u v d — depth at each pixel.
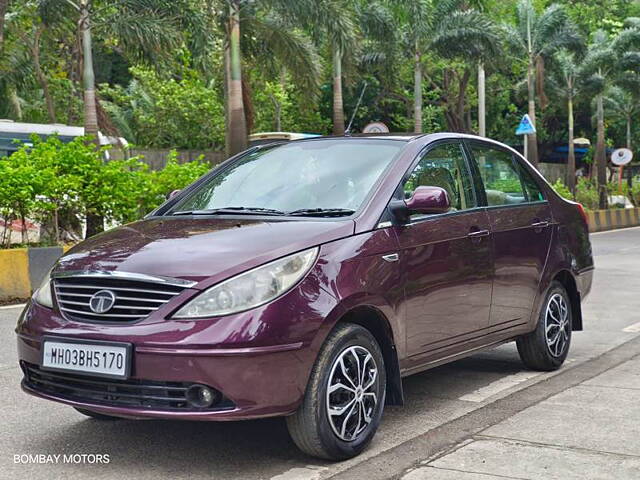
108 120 22.17
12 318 8.73
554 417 4.88
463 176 5.39
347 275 4.14
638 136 53.72
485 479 3.81
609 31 54.28
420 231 4.72
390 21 26.12
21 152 11.12
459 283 4.99
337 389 4.05
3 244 10.78
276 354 3.77
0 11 18.00
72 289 4.08
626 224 29.03
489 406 5.21
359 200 4.59
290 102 34.62
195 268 3.85
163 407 3.76
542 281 5.94
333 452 4.05
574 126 54.09
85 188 11.38
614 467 3.98
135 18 16.62
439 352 4.89
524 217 5.83
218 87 33.97
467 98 41.19
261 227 4.29
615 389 5.58
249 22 22.50
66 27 18.44
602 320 8.74
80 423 4.89
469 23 26.66
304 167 5.03
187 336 3.68
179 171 12.61
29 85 27.03
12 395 5.57
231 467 4.07
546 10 33.75
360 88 39.38
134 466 4.11
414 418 4.96
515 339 5.87
